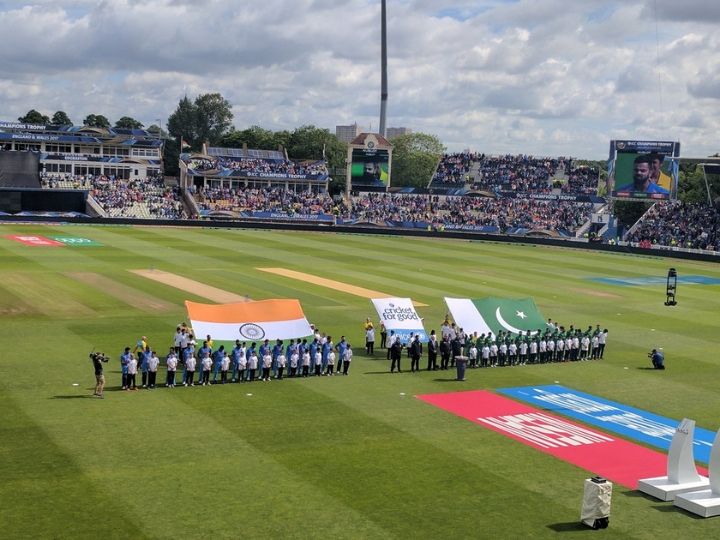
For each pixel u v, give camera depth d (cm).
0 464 2908
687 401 4350
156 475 2877
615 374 4903
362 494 2805
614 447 3503
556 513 2745
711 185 16462
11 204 14375
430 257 11038
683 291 8838
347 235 14188
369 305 6819
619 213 16700
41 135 17712
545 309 7150
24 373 4184
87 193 14962
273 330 4750
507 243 14125
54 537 2362
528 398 4253
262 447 3231
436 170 17712
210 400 3875
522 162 17650
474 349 4922
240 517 2566
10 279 7269
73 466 2923
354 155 16200
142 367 4028
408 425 3641
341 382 4375
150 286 7262
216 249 10675
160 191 16412
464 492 2881
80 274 7788
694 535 2627
